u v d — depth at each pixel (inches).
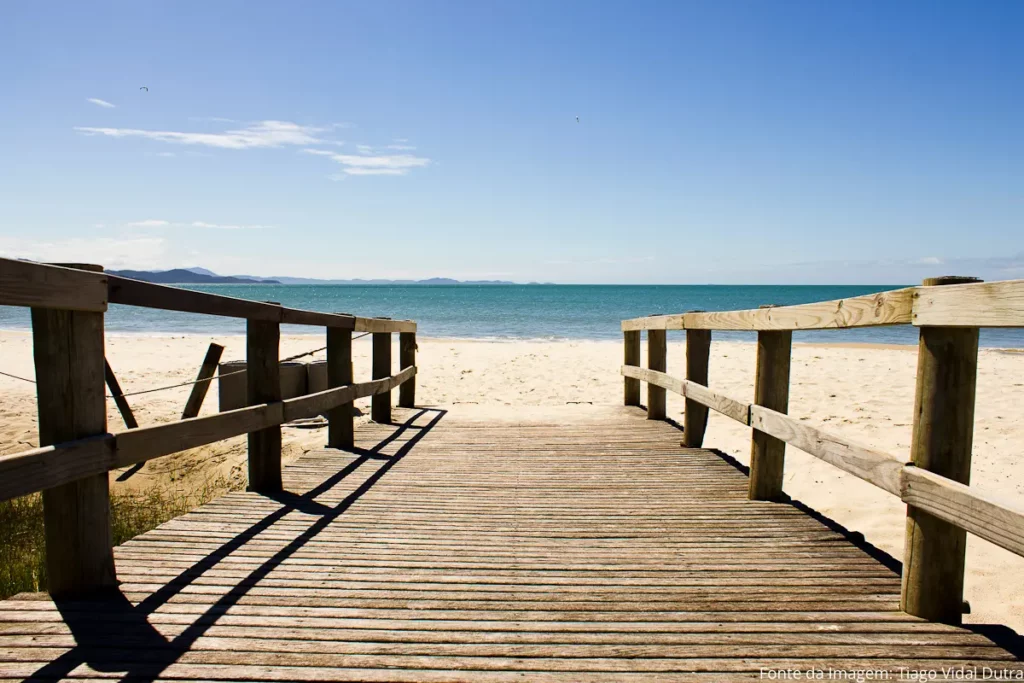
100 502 109.0
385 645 92.9
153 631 95.7
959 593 100.8
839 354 764.0
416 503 166.6
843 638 95.9
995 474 244.7
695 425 236.5
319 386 335.9
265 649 91.0
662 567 124.9
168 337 941.8
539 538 141.0
